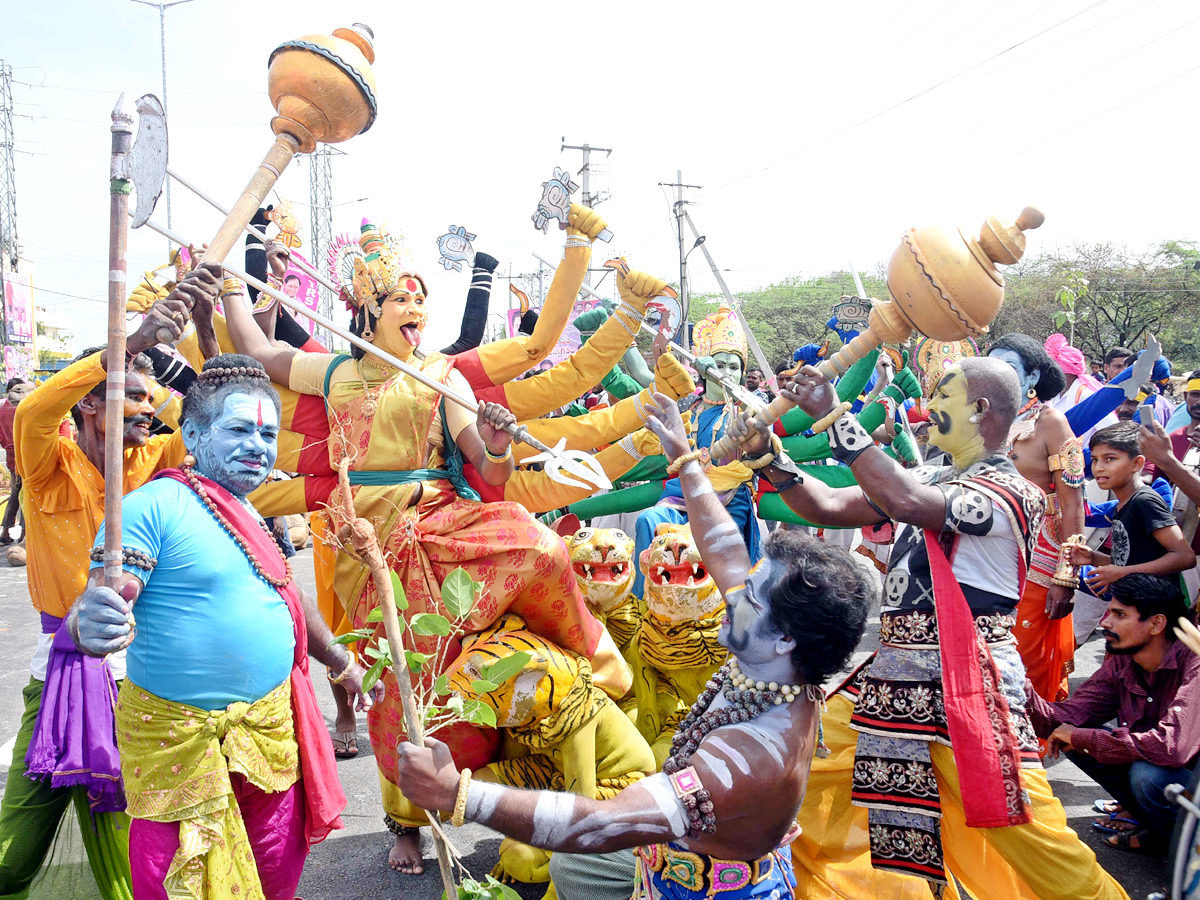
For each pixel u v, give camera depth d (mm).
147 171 1986
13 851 2965
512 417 2840
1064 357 7227
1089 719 4016
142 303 3785
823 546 1956
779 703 1916
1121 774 3734
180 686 2371
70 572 3070
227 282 3549
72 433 3375
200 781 2365
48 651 3057
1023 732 2736
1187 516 4961
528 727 3100
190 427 2568
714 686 2035
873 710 2895
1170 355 32656
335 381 3422
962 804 2648
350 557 3264
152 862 2371
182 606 2379
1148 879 3521
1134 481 4551
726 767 1802
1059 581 4395
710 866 2092
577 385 3654
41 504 3070
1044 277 33844
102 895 3057
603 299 3730
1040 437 4574
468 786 1708
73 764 2865
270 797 2566
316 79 2365
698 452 2588
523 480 3586
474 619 3074
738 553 2348
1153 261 32812
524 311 5258
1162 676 3832
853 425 2660
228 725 2408
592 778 3102
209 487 2539
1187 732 3445
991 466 2895
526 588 3164
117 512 1943
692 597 3467
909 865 2877
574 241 3471
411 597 3131
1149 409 4371
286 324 4559
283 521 6836
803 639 1849
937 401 2943
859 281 4012
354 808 4184
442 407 3324
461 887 1902
